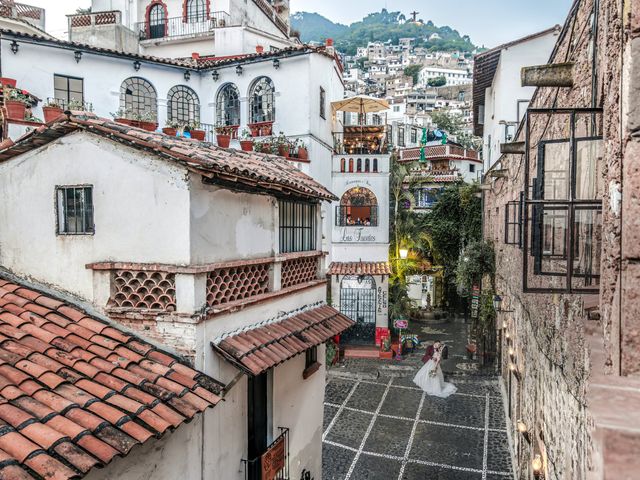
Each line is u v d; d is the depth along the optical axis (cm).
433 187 3391
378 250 2183
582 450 443
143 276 535
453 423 1413
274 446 664
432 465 1180
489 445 1276
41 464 331
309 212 824
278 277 686
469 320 2866
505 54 1938
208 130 1964
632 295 213
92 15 2280
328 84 2027
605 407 132
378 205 2172
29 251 584
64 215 568
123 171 532
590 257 454
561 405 566
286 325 677
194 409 451
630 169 213
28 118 1300
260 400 688
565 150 622
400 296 2327
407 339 2169
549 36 1905
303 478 832
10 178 592
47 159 570
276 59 1828
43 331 494
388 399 1605
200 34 2519
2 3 2391
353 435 1345
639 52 209
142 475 433
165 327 514
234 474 589
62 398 405
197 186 520
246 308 604
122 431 393
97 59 1772
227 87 1950
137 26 2666
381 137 2311
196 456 511
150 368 479
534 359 812
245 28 2342
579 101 555
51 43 1666
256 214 643
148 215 523
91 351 485
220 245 563
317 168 1891
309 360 866
